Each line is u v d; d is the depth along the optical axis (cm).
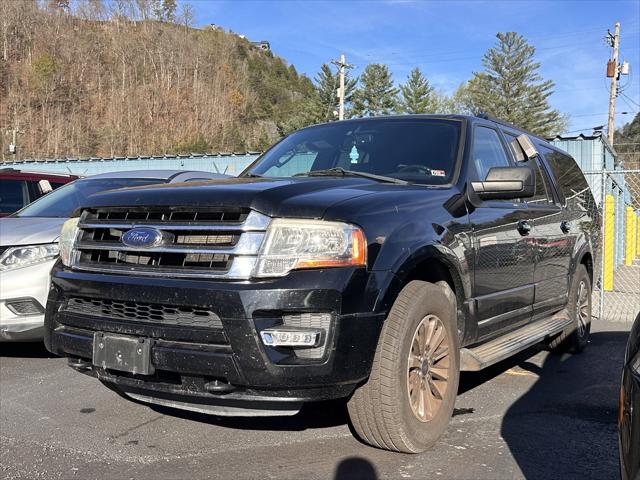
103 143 8144
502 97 7500
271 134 9725
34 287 549
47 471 349
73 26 9706
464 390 506
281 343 305
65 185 743
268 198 322
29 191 842
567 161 671
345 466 350
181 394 328
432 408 369
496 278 439
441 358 376
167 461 361
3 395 489
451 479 334
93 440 395
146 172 771
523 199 512
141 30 9962
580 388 512
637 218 1622
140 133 8394
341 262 313
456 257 383
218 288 309
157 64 9538
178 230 332
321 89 7875
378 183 399
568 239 586
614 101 4272
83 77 9044
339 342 307
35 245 558
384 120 500
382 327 331
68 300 369
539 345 668
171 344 323
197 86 9369
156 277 331
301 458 362
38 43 9200
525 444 386
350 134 495
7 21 9069
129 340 333
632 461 202
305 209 319
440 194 400
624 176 1680
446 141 455
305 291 305
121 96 8806
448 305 379
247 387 311
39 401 473
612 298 1029
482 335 432
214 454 371
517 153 536
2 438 399
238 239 316
